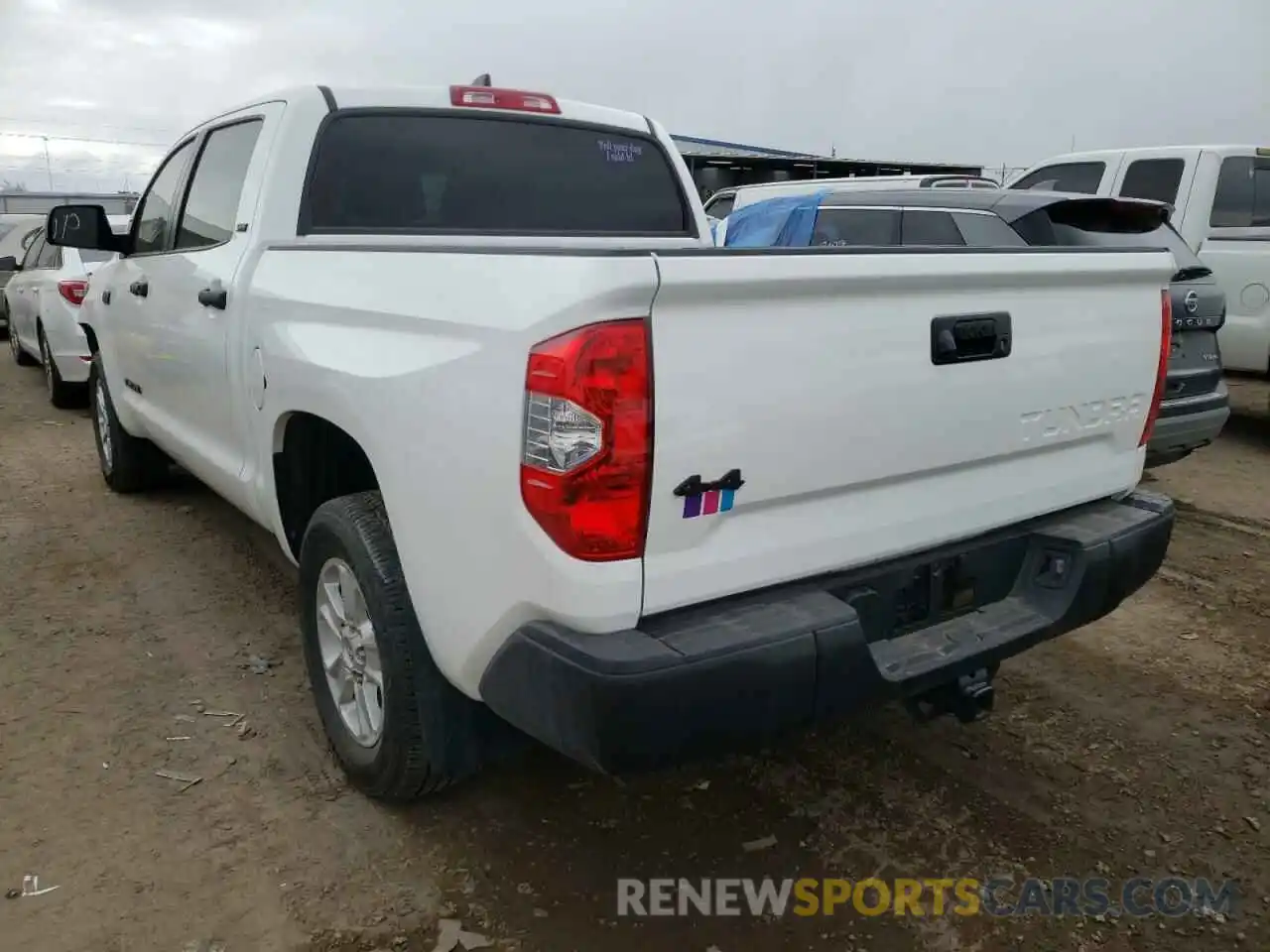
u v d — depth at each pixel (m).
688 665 2.01
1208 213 7.86
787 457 2.21
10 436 7.52
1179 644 4.20
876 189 6.93
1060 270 2.64
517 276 2.11
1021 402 2.67
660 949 2.43
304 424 3.12
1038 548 2.83
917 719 2.73
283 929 2.45
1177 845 2.87
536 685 2.12
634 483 2.01
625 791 3.06
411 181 3.64
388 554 2.63
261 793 2.99
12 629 4.07
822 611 2.23
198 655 3.86
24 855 2.68
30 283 9.47
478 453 2.15
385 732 2.68
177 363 4.11
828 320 2.22
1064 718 3.56
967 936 2.51
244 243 3.46
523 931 2.47
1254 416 9.04
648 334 1.98
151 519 5.45
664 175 4.26
